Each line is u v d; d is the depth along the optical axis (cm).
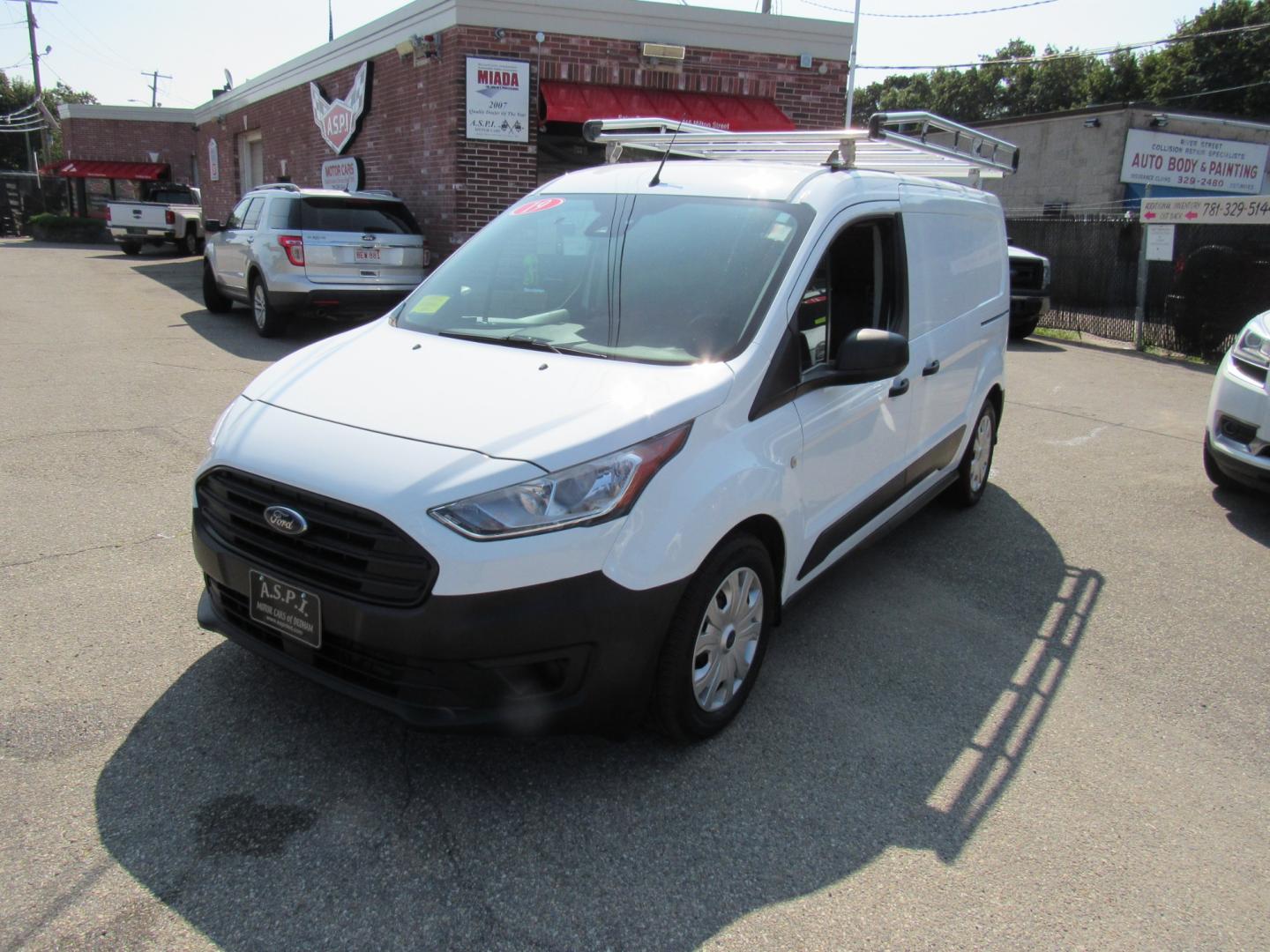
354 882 259
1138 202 2648
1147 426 895
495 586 266
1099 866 286
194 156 3603
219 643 380
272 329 1117
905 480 470
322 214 1090
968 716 366
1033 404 982
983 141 557
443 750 320
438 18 1330
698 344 337
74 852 262
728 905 260
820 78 1507
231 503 309
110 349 1004
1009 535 576
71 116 3516
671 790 308
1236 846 299
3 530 484
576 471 277
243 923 242
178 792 290
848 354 349
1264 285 1269
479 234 450
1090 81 5025
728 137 502
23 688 339
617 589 280
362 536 275
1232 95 4362
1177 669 414
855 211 397
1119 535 584
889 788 317
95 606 405
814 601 465
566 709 283
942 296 495
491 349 350
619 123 529
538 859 273
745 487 315
